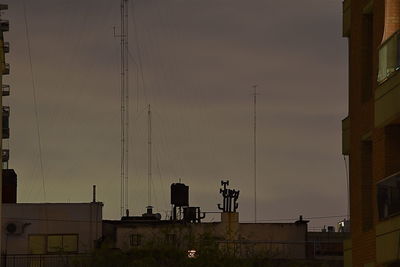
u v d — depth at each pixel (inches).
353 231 2812.5
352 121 2819.9
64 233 5241.1
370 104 2689.5
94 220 5255.9
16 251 5236.2
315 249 5226.4
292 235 5300.2
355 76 2805.1
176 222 5054.1
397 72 2400.3
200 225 5221.5
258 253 4707.2
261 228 5305.1
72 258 4687.5
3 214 5246.1
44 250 5241.1
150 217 5428.2
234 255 4237.2
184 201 5438.0
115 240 5132.9
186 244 4461.1
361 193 2758.4
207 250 4185.5
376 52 2620.6
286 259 4867.1
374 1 2642.7
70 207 5255.9
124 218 5398.6
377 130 2591.0
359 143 2768.2
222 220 5290.4
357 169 2783.0
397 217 2389.3
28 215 5255.9
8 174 5393.7
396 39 2393.0
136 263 4256.9
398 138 2544.3
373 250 2662.4
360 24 2773.1
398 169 2541.8
